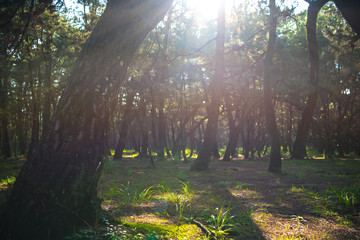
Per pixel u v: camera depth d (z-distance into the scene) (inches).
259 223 187.8
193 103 1069.8
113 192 284.2
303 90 971.3
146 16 159.5
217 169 641.0
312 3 605.3
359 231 172.9
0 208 139.0
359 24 142.9
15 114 1003.3
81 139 144.3
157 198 261.3
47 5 339.6
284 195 295.0
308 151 1967.3
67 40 589.6
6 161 886.4
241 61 946.7
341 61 1065.5
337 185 370.3
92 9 558.9
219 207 233.6
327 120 1257.4
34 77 754.8
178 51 800.3
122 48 155.6
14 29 332.5
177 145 1050.1
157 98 794.2
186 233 159.2
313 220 196.5
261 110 1380.4
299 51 983.6
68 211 141.2
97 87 147.9
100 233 145.5
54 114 146.7
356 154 1398.9
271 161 584.7
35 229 132.0
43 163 137.3
